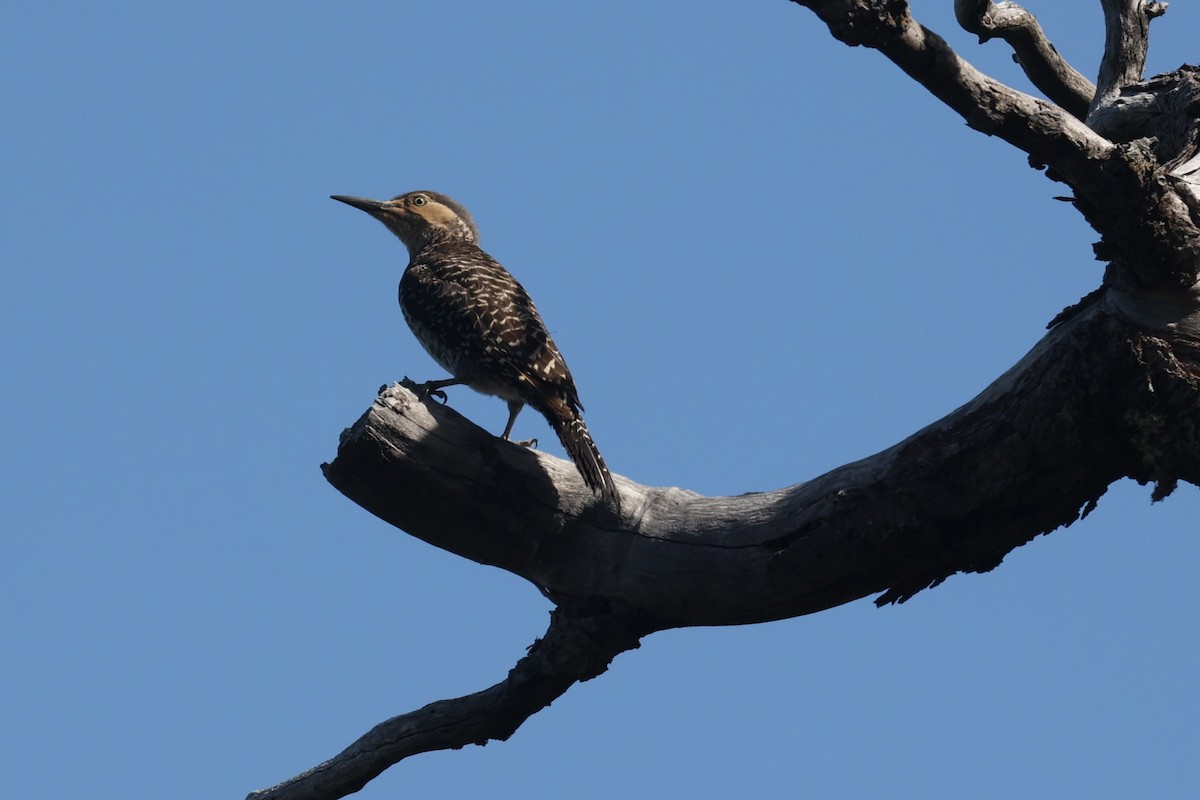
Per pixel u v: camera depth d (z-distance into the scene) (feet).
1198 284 32.58
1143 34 42.93
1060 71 46.39
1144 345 33.01
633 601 37.52
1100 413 33.81
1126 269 32.81
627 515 37.32
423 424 35.17
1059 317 34.94
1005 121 30.89
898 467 35.45
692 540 37.04
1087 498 35.06
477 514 36.35
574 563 37.32
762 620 37.81
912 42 29.66
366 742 39.58
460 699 39.50
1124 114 41.70
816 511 36.17
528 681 38.78
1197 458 33.35
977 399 35.29
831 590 36.78
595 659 38.37
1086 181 31.35
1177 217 31.50
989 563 36.35
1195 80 40.52
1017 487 34.71
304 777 39.93
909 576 36.65
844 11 29.07
